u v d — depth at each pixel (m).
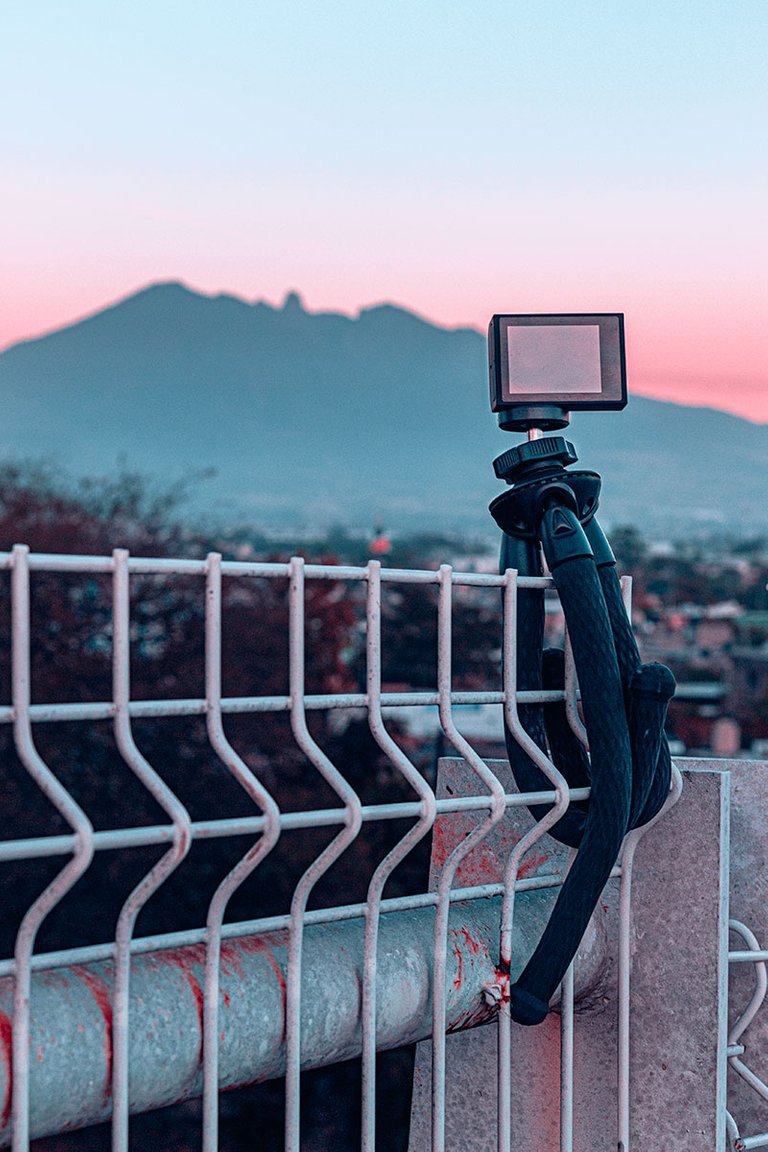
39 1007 1.44
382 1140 9.32
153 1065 1.52
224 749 1.56
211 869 17.33
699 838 2.15
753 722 55.94
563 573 1.96
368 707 1.74
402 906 1.79
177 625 21.42
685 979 2.16
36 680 19.94
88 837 1.40
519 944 2.06
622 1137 2.17
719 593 96.56
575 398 2.03
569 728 2.14
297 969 1.66
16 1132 1.38
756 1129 2.39
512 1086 2.34
